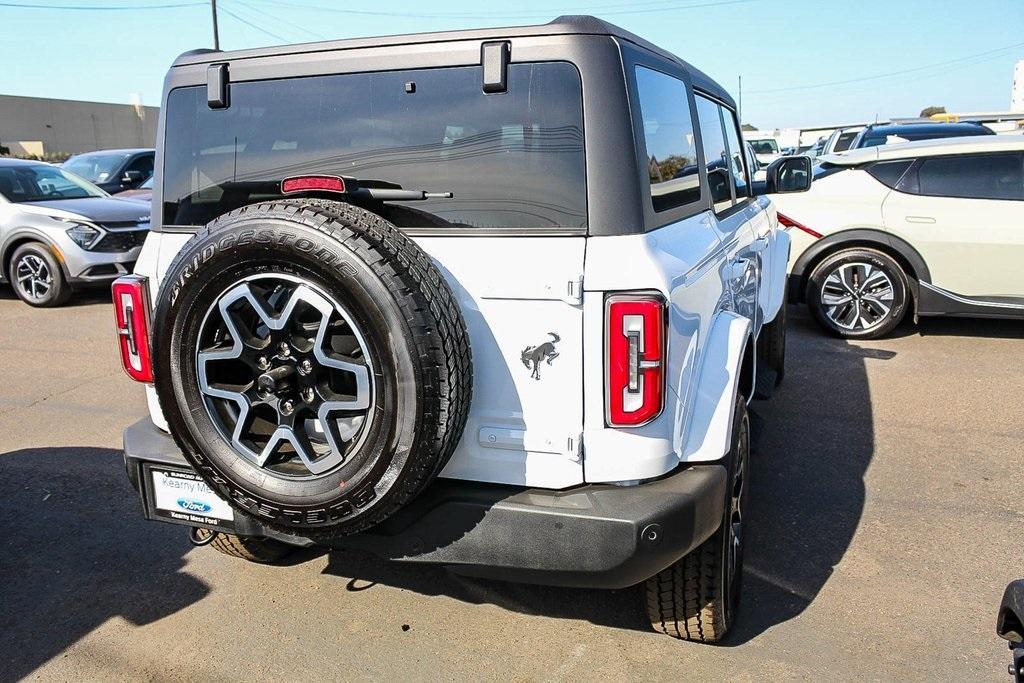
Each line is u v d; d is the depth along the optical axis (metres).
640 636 3.02
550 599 3.28
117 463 4.71
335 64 2.67
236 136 2.83
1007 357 6.61
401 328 2.17
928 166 6.84
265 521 2.47
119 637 3.06
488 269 2.41
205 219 2.91
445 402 2.24
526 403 2.44
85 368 6.68
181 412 2.48
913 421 5.20
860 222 6.95
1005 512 3.95
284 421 2.39
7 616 3.20
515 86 2.46
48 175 10.03
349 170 2.67
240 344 2.38
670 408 2.43
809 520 3.89
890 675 2.77
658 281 2.31
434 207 2.54
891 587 3.31
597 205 2.38
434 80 2.55
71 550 3.71
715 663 2.85
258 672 2.85
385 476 2.26
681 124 3.12
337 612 3.21
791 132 28.09
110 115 55.72
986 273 6.72
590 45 2.42
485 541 2.42
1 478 4.49
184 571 3.54
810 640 2.97
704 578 2.76
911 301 7.42
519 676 2.81
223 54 2.85
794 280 7.24
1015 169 6.67
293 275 2.25
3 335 7.84
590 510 2.35
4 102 48.22
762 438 4.94
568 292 2.34
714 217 3.40
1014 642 2.28
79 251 8.90
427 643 3.00
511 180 2.46
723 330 2.86
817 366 6.43
